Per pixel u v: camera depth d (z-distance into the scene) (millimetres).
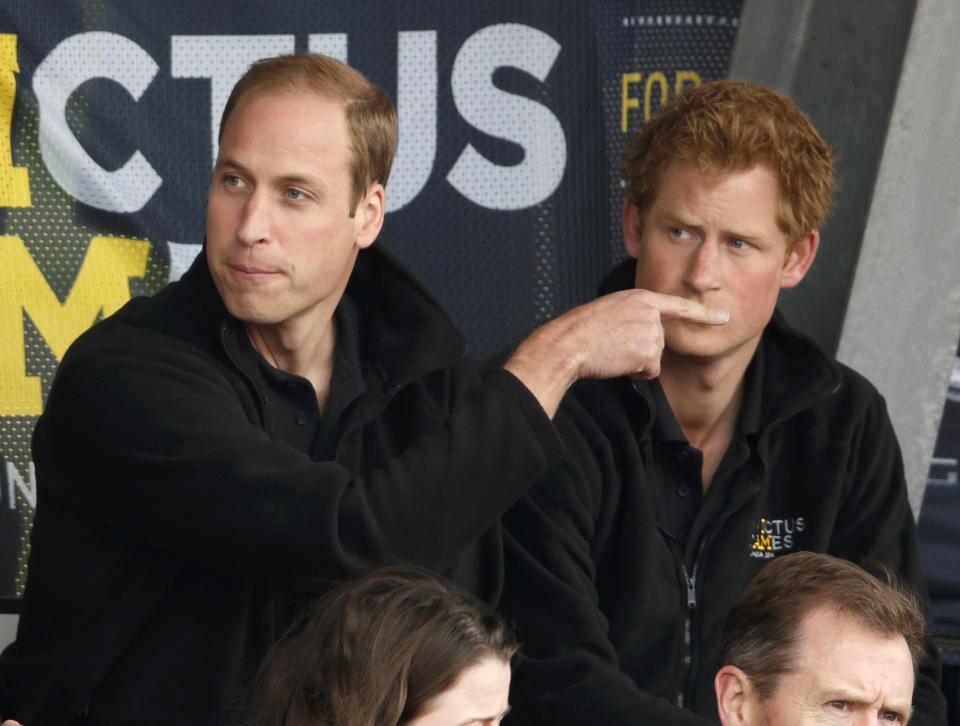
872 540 8789
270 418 7469
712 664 8383
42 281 10516
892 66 10062
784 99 8383
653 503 8508
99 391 6988
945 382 10242
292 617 7188
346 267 7566
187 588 7176
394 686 5480
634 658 8266
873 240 10094
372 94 7500
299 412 7570
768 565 6914
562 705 7578
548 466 7023
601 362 7348
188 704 7059
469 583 7793
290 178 7152
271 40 10672
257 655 7121
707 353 8102
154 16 10609
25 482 10438
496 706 5633
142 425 6840
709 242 8055
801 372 8797
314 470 6652
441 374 7969
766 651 6555
